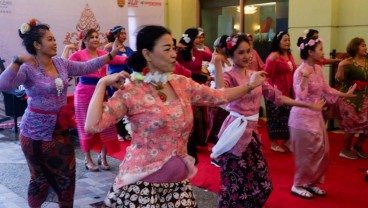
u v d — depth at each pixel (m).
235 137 3.14
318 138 4.00
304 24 7.49
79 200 4.20
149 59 2.28
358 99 5.41
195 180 4.67
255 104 3.23
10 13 6.90
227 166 3.24
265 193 3.24
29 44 3.21
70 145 3.35
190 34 5.29
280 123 5.73
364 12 6.91
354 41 5.48
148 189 2.23
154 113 2.21
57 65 3.37
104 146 5.12
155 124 2.21
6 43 6.90
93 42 5.02
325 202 4.01
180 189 2.31
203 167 5.14
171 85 2.33
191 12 9.86
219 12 9.57
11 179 4.87
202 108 5.05
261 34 8.70
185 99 2.33
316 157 4.06
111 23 8.02
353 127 5.46
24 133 3.30
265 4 8.58
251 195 3.20
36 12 7.12
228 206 3.26
